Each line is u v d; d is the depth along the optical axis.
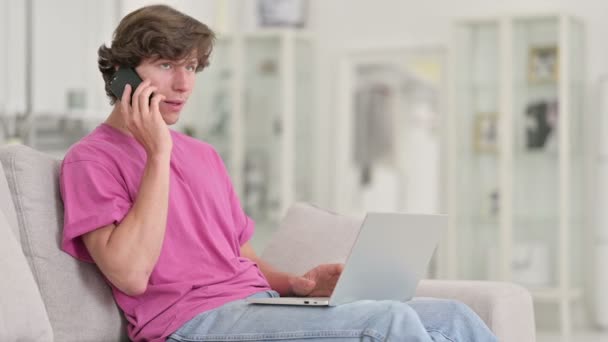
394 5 10.44
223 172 3.99
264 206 10.40
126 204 3.34
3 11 7.95
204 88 10.52
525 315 4.00
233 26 10.96
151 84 3.48
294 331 3.10
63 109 8.45
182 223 3.52
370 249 3.24
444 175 10.16
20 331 2.90
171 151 3.67
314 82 10.73
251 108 10.44
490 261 9.36
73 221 3.27
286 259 4.39
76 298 3.33
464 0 10.09
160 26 3.44
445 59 10.20
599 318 9.16
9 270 2.95
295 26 10.59
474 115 9.46
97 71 8.83
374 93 10.55
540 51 9.16
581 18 9.41
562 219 8.99
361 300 3.31
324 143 10.80
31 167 3.35
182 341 3.30
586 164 9.46
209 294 3.44
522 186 9.25
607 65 9.41
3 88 7.96
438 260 9.82
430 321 3.16
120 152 3.46
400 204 10.40
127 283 3.21
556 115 9.07
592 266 9.39
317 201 10.80
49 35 8.35
